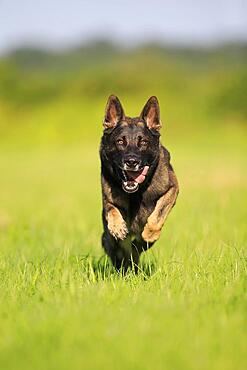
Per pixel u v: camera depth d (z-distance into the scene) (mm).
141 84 132375
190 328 9094
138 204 13586
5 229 22406
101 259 15477
